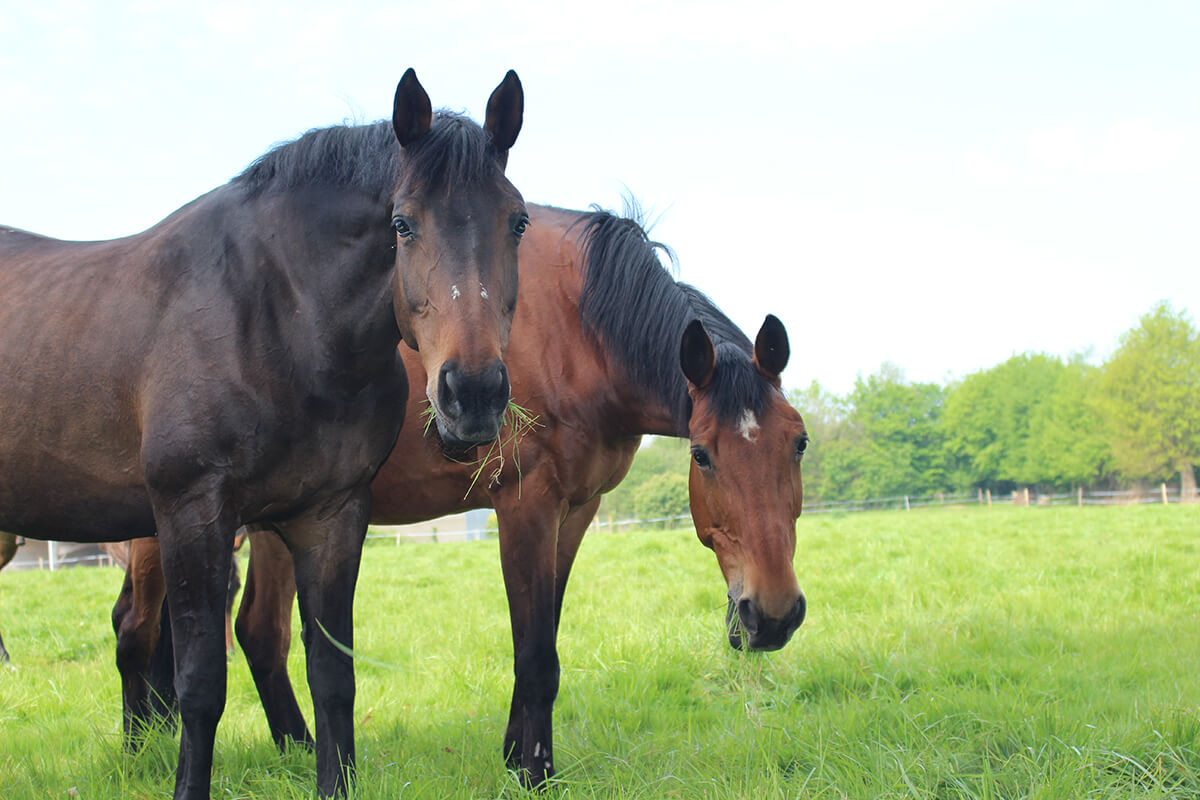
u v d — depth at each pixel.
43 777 3.24
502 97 2.57
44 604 9.69
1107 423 49.31
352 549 2.90
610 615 6.95
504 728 3.95
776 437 3.05
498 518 3.54
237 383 2.60
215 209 2.83
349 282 2.70
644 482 27.25
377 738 3.83
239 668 5.55
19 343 2.83
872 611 6.66
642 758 3.34
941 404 61.03
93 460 2.78
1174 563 9.12
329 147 2.78
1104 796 2.68
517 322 3.61
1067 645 5.28
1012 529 15.30
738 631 3.38
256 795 2.99
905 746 3.25
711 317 3.65
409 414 3.70
